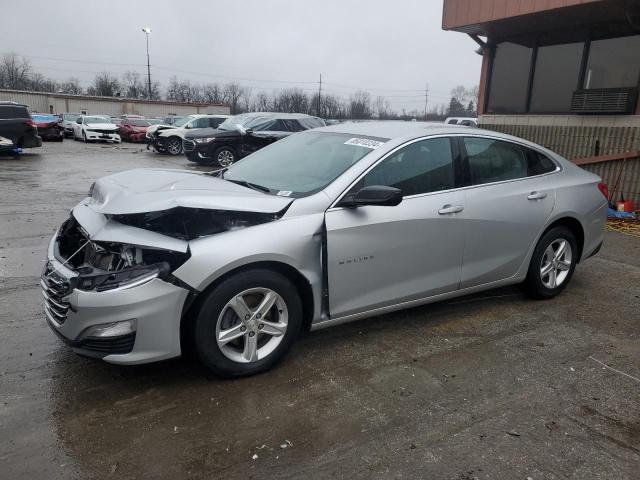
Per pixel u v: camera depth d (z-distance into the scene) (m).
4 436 2.65
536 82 10.95
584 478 2.47
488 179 4.25
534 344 3.89
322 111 73.38
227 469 2.46
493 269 4.30
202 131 16.92
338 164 3.71
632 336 4.08
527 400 3.12
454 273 4.05
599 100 9.54
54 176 13.07
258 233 3.13
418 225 3.73
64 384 3.15
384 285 3.69
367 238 3.51
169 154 21.94
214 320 3.04
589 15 9.41
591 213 4.89
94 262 3.13
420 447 2.66
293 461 2.53
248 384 3.20
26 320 4.07
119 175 3.78
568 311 4.57
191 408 2.94
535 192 4.46
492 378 3.37
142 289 2.83
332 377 3.32
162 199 2.97
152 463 2.49
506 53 11.46
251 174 4.05
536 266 4.61
